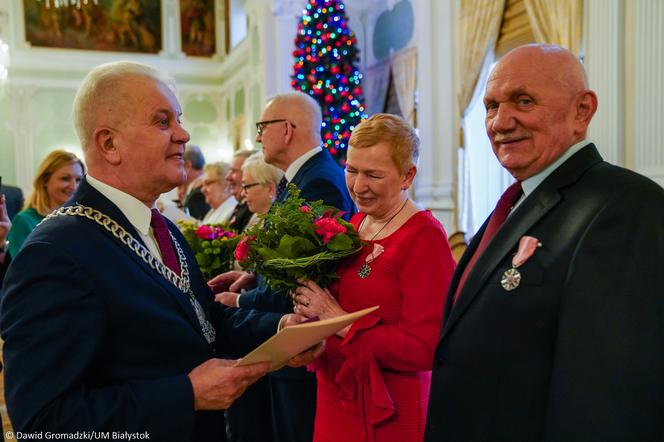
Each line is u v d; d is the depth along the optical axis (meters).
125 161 1.26
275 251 1.59
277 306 1.87
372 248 1.61
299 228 1.62
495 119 1.17
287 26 9.38
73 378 1.05
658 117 3.82
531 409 1.03
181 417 1.12
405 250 1.55
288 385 2.02
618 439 0.88
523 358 1.05
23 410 1.02
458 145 6.06
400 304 1.56
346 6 9.16
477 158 6.22
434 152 6.66
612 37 4.08
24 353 1.04
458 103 6.12
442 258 1.54
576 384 0.92
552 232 1.08
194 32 14.62
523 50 1.16
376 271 1.57
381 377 1.51
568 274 1.00
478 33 5.75
